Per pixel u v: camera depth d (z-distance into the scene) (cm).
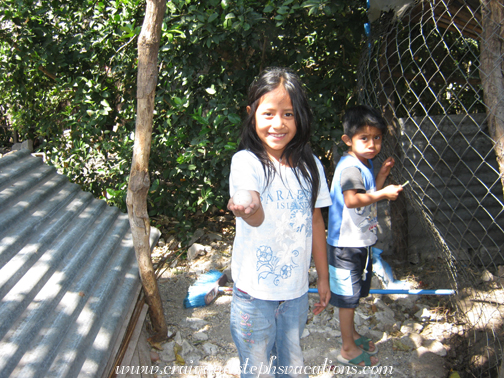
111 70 384
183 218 395
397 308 305
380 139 236
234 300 175
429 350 259
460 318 279
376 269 322
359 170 230
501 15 197
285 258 166
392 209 367
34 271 189
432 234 305
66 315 176
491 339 248
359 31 345
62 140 463
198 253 373
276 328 180
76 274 208
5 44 425
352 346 248
